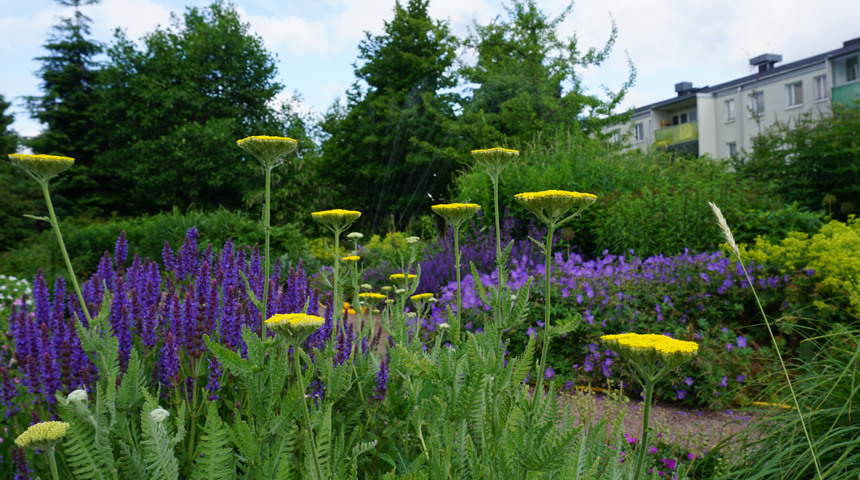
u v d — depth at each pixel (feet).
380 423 6.69
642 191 24.00
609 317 14.58
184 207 77.05
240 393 6.48
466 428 4.77
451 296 15.87
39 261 31.60
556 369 14.30
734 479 7.52
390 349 6.66
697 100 96.68
